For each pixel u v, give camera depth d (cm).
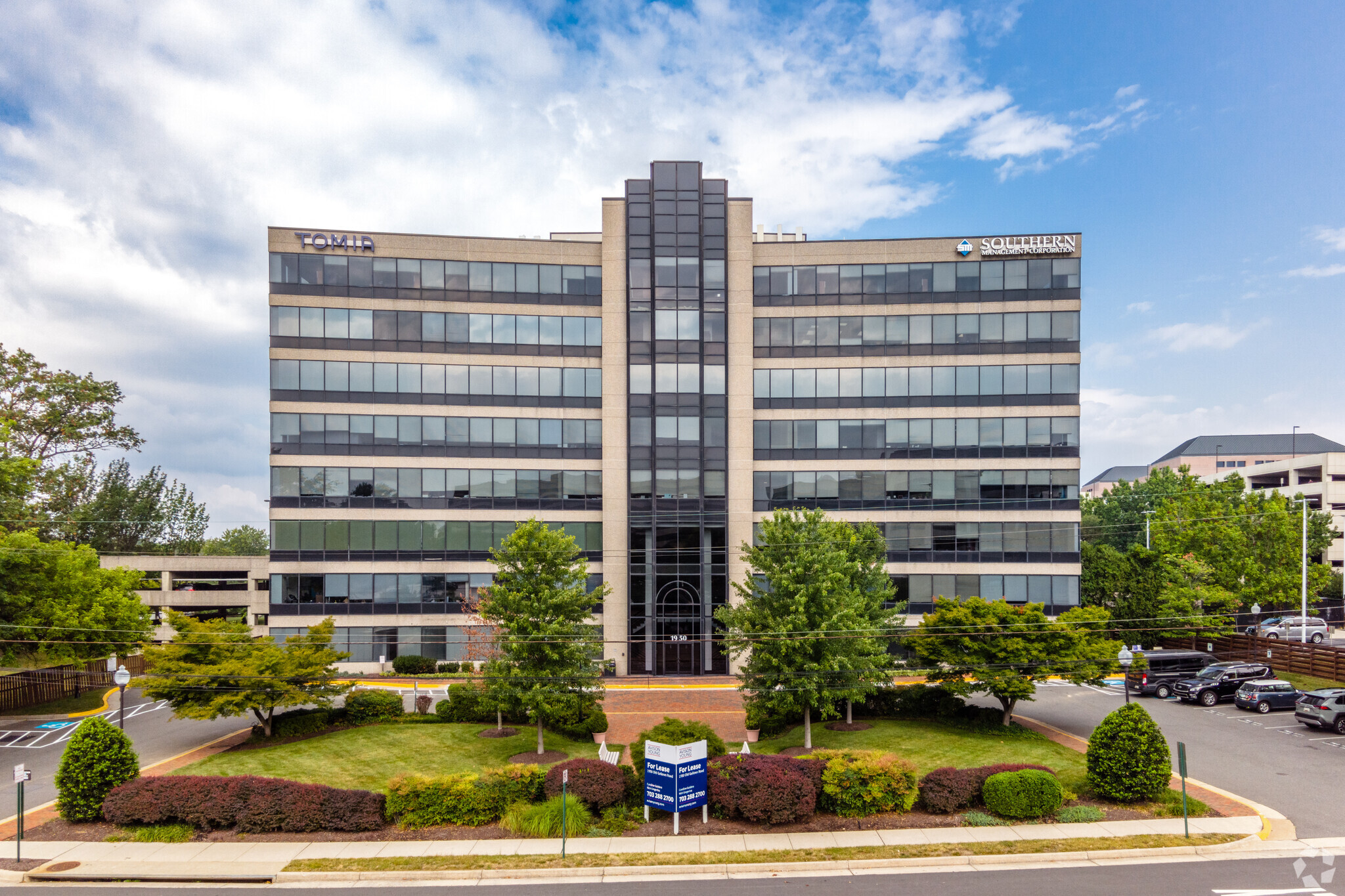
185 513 7150
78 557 3519
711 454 4300
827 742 2739
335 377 4306
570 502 4378
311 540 4266
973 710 3038
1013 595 4284
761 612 2736
